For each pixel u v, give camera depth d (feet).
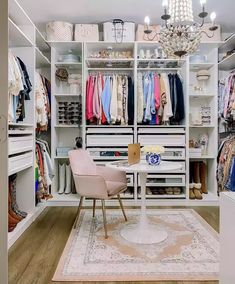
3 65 4.09
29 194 9.66
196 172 12.74
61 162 13.16
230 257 4.29
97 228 8.87
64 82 13.17
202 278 5.85
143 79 11.82
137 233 8.16
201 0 8.11
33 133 9.57
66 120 12.50
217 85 12.30
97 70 12.81
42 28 12.50
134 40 11.98
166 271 6.13
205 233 8.38
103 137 11.84
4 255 4.20
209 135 13.05
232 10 10.77
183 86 12.22
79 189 8.54
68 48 12.42
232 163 10.24
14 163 7.90
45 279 5.80
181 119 12.02
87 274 5.99
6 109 4.11
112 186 8.62
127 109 11.73
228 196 4.42
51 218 10.02
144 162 8.70
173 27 7.53
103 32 12.15
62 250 7.22
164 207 11.49
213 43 11.75
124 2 10.23
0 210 4.17
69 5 10.43
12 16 8.86
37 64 12.64
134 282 5.71
